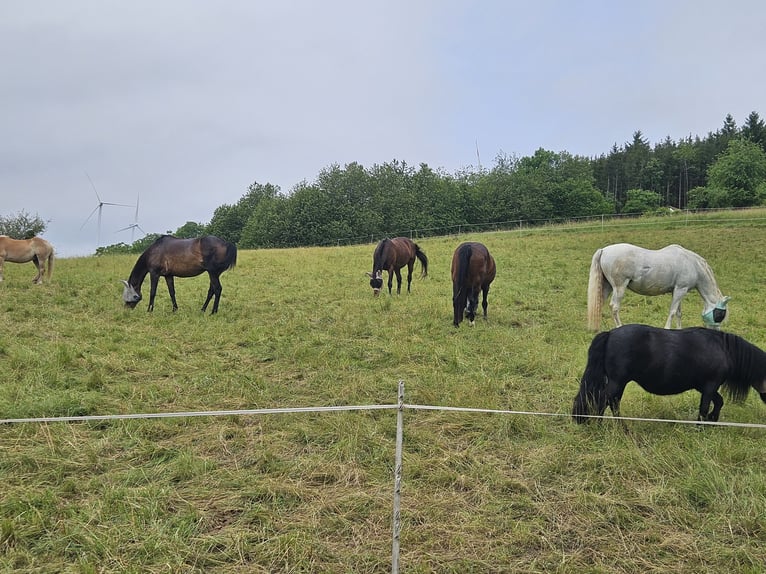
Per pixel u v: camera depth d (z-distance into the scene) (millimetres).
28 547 3393
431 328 9773
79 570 3174
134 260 21172
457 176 77125
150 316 10547
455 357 7867
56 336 8664
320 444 5031
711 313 7926
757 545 3586
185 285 14938
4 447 4648
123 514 3705
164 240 11070
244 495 4066
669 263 9078
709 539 3643
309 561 3324
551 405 6223
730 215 28656
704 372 5355
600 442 5062
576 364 7695
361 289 14477
